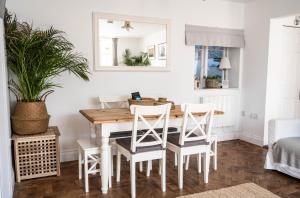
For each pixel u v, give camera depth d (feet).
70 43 10.80
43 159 9.79
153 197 8.32
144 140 8.92
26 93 9.76
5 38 8.85
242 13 15.28
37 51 9.45
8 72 9.89
